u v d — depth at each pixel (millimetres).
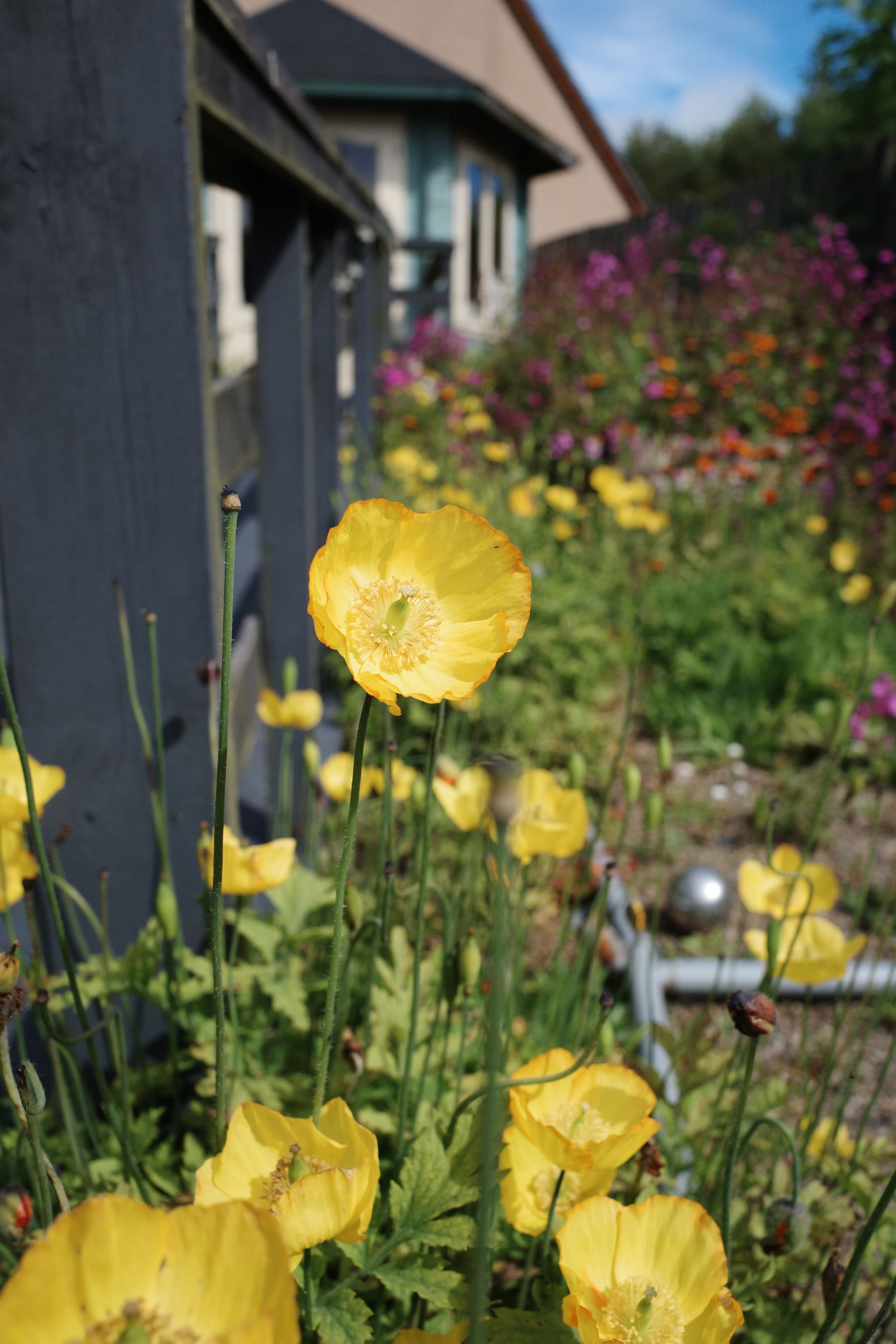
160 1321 396
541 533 2145
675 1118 793
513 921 911
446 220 4863
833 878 812
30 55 762
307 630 1334
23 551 827
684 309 3617
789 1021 1176
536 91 8102
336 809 1266
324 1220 474
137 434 815
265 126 1030
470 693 557
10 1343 378
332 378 1688
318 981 850
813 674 1788
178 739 862
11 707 589
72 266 791
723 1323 540
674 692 1843
